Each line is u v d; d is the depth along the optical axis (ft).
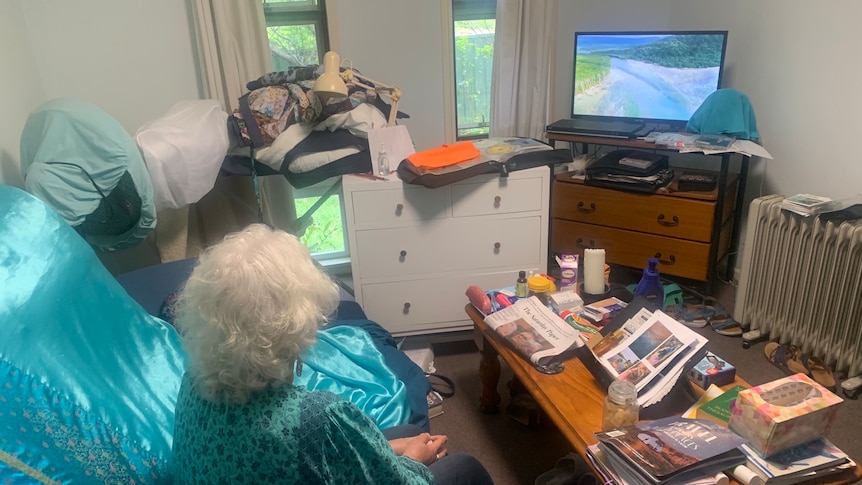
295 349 3.24
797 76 8.58
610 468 4.48
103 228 6.48
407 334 8.62
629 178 9.34
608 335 5.82
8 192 4.49
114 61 8.69
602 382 5.42
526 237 8.25
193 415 3.36
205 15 8.36
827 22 7.95
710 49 9.00
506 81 10.03
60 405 3.70
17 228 4.24
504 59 9.89
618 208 9.60
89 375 4.09
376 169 7.84
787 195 9.11
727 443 4.25
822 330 7.65
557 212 10.21
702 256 9.15
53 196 5.74
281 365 3.19
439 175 7.47
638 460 4.21
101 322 4.59
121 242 6.68
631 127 9.66
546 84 10.20
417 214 7.91
